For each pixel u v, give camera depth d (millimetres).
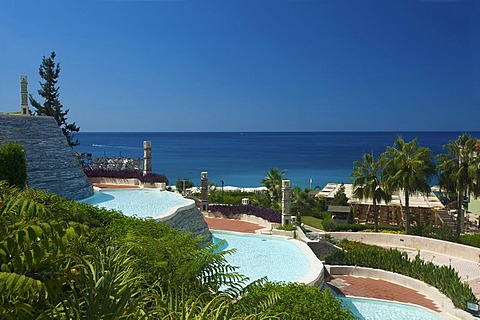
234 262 21500
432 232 35031
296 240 26828
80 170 32219
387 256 23344
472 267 26031
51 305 4445
